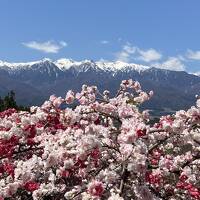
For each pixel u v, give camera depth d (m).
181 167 11.45
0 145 12.74
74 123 12.62
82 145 9.80
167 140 11.01
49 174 12.09
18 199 12.73
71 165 10.75
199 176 11.97
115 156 10.43
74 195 10.36
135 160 8.91
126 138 9.02
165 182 11.50
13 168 12.27
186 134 10.47
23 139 13.20
